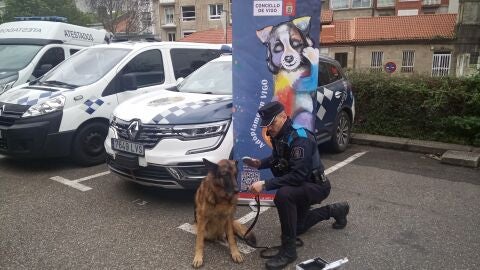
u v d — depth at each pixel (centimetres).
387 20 3141
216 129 438
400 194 505
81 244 375
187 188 434
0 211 447
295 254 343
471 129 706
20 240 382
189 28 4306
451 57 2855
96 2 3838
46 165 619
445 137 743
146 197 488
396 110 786
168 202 473
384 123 802
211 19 4178
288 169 344
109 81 619
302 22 425
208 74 568
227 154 443
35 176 566
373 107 805
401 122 787
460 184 544
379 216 439
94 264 341
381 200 486
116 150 468
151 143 436
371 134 809
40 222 420
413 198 492
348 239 387
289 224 337
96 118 607
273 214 445
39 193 501
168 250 365
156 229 405
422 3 3422
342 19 3566
